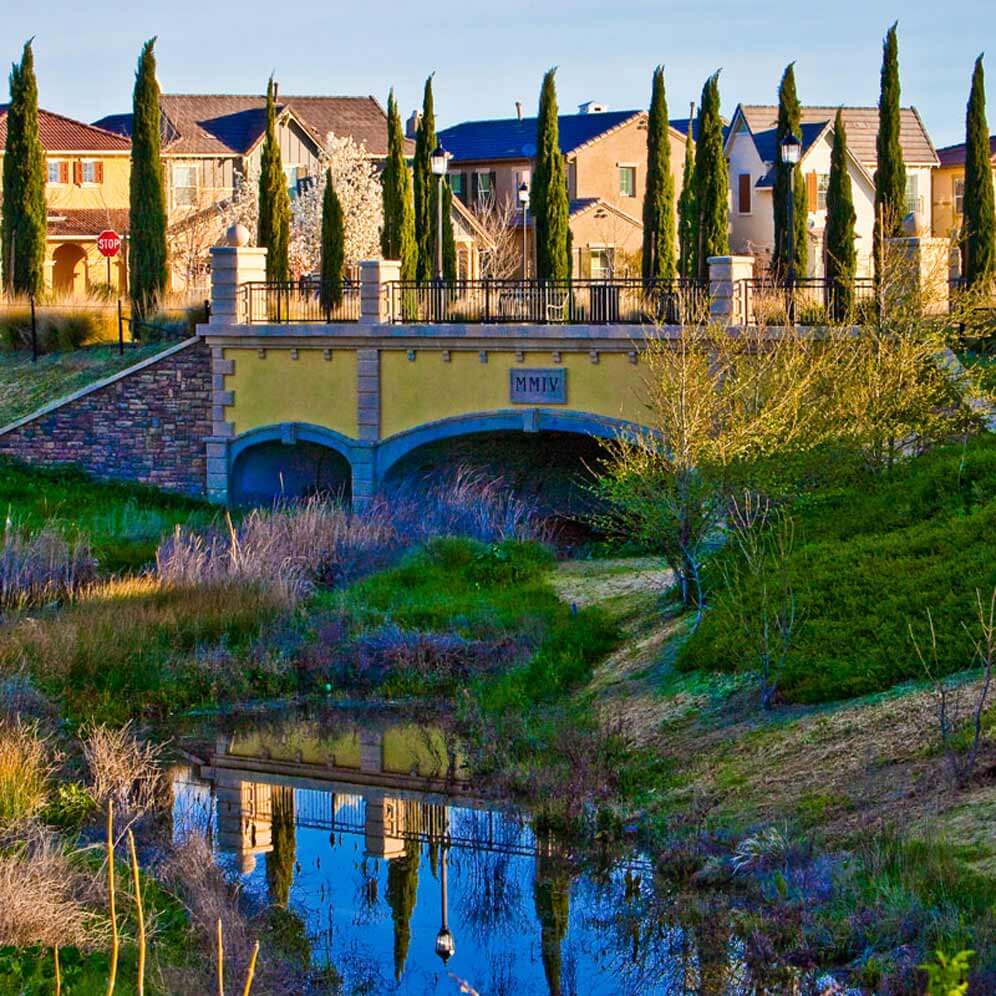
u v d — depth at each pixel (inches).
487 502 1251.2
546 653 930.7
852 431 999.6
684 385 946.1
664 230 1897.1
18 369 1536.7
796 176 1868.8
